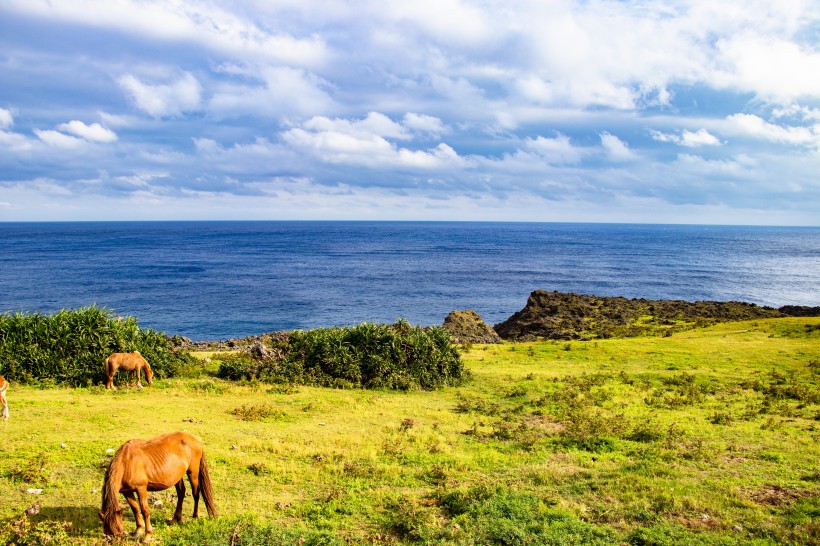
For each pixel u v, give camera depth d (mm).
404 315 79312
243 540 10500
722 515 12867
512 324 68062
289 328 68562
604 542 11250
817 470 16125
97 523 11172
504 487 13969
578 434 19516
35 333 24984
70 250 195125
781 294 110438
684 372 33312
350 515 12453
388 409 23625
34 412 18734
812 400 26359
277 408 22469
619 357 39094
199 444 11500
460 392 28250
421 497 13734
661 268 158250
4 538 9820
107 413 19266
